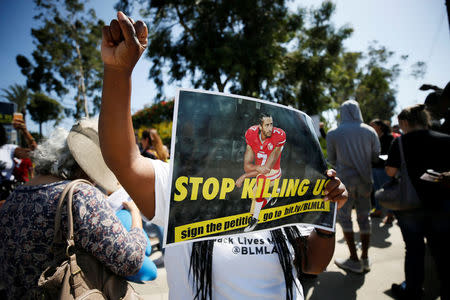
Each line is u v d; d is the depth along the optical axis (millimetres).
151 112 15008
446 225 1832
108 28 658
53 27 24562
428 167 1925
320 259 1030
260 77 13391
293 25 14508
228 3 12336
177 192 722
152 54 14305
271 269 937
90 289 915
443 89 2240
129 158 702
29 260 954
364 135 2781
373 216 4961
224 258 911
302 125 973
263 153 857
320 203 1011
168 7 13891
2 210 1047
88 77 28031
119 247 963
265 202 860
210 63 12031
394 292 2416
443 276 1865
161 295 2436
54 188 1020
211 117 772
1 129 2842
